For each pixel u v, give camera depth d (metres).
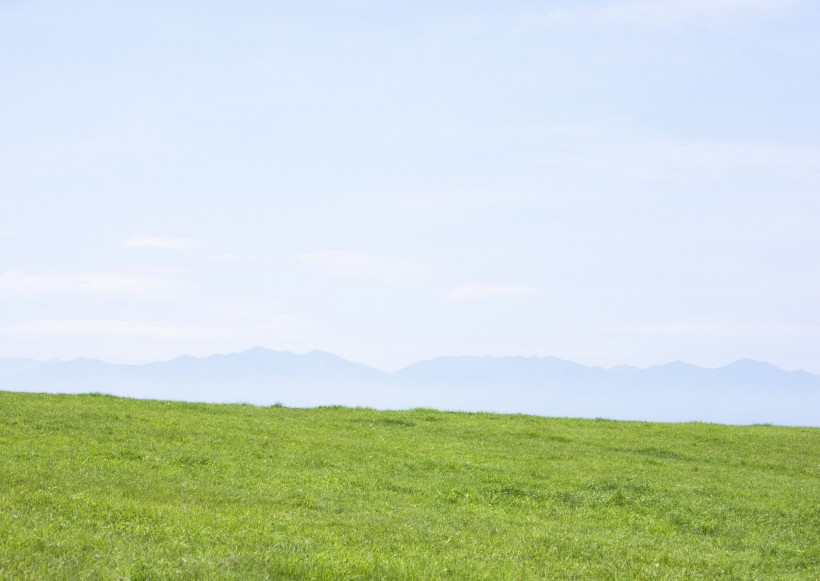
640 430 49.75
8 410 36.75
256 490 25.47
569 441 43.94
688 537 24.36
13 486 20.89
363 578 15.56
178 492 23.50
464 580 16.38
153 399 48.97
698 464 39.28
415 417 50.12
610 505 28.36
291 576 15.13
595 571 18.73
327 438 38.59
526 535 22.20
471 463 34.28
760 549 23.27
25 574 13.68
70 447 29.80
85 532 16.80
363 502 25.23
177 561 15.08
